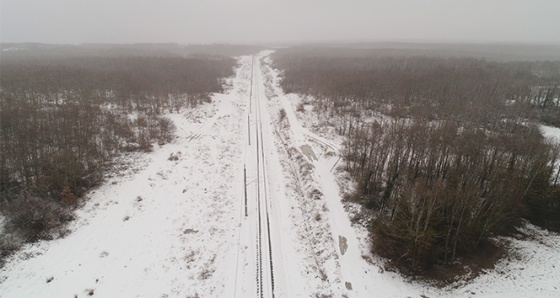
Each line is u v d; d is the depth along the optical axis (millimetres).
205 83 78312
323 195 32750
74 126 42469
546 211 27875
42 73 74188
